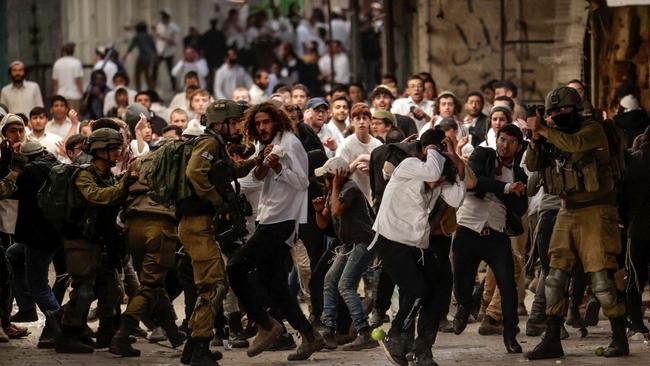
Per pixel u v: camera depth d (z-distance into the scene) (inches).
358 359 922.7
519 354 937.5
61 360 932.0
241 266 898.1
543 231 1021.2
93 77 2057.1
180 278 977.5
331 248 999.6
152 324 1021.2
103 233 956.6
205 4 3469.5
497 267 951.6
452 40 1833.2
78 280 957.2
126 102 1734.7
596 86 1450.5
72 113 1312.7
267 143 907.4
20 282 1071.0
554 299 911.0
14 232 1014.4
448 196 868.6
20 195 1004.6
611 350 916.0
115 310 1011.9
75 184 940.6
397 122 1283.2
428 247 879.1
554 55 1768.0
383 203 874.8
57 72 2139.5
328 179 971.9
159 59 2950.3
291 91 1565.0
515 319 944.9
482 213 953.5
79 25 3068.4
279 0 3624.5
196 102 1488.7
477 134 1330.0
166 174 871.7
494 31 1827.0
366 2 3405.5
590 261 903.1
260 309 904.9
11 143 1027.3
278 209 898.7
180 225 879.7
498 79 1823.3
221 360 927.7
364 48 2367.1
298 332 953.5
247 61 2871.6
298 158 902.4
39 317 1160.2
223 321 991.6
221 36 2925.7
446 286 881.5
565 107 893.8
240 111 882.8
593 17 1446.9
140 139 1197.1
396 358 868.0
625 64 1423.5
